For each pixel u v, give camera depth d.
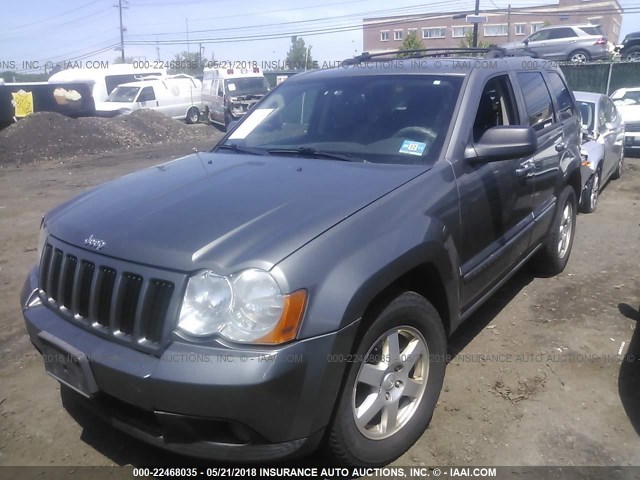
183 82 24.67
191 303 2.36
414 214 2.93
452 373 3.79
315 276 2.42
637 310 4.69
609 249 6.32
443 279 3.10
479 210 3.49
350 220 2.67
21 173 13.10
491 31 64.62
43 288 2.99
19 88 17.56
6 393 3.64
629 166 11.80
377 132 3.64
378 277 2.58
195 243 2.48
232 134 4.29
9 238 7.21
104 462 3.03
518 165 4.05
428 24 65.06
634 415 3.32
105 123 18.02
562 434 3.17
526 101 4.46
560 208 5.10
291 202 2.80
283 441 2.41
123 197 3.11
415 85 3.85
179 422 2.36
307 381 2.37
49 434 3.25
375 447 2.83
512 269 4.21
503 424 3.27
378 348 2.81
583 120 8.61
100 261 2.61
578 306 4.79
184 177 3.34
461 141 3.45
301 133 3.93
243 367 2.26
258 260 2.38
